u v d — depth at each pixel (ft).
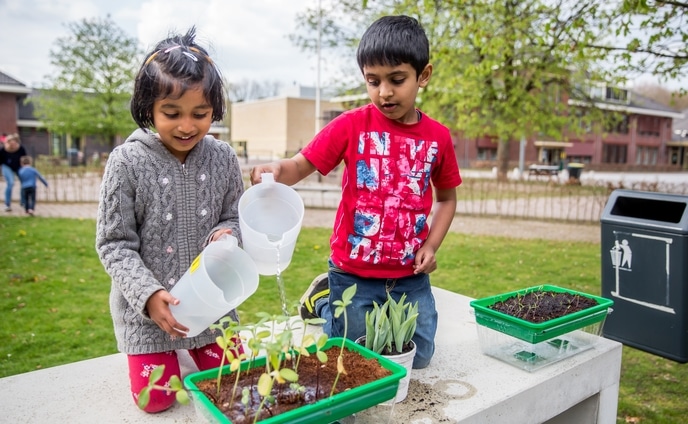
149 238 5.25
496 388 5.88
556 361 6.61
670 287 8.11
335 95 50.16
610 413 7.22
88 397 5.54
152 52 5.11
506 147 63.77
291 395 4.19
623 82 18.58
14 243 21.76
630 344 8.71
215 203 5.59
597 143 131.64
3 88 89.35
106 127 81.97
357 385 4.42
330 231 26.63
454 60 31.17
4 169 31.68
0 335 12.01
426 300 6.67
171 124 4.96
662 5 14.32
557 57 26.37
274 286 16.15
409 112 6.52
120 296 5.25
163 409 5.29
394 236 6.35
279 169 6.01
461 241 24.75
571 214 36.06
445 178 6.89
